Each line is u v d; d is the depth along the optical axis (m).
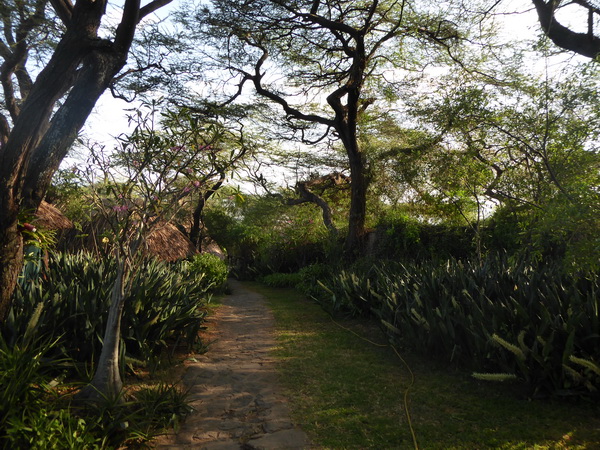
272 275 18.52
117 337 4.26
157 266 8.58
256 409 4.54
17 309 4.92
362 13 14.27
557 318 4.66
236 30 13.69
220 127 4.08
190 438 3.90
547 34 6.80
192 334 6.61
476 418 4.20
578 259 4.51
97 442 3.44
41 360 4.28
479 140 8.59
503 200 8.81
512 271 7.29
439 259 12.65
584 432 3.84
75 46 4.64
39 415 3.25
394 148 15.76
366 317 9.00
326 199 20.97
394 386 5.13
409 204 16.06
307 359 6.34
